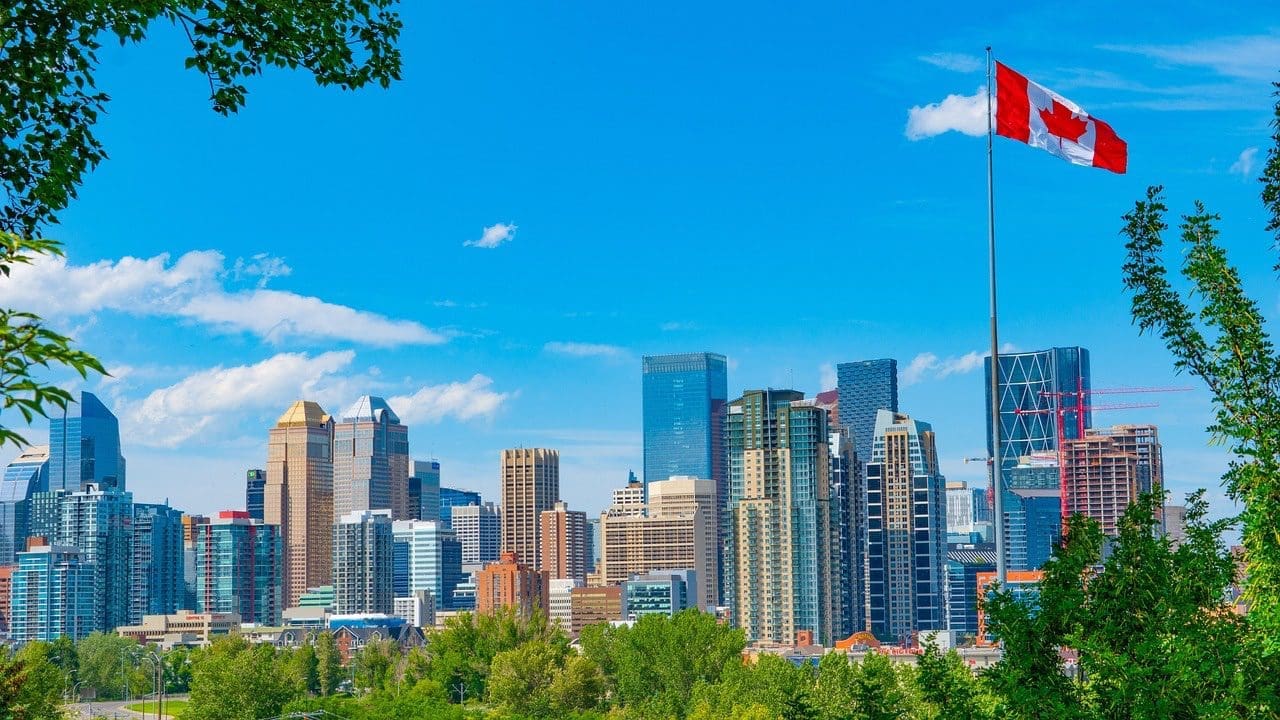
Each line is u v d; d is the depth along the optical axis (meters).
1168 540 43.03
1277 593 40.62
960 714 45.72
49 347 23.98
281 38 36.41
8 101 33.34
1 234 24.80
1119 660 39.78
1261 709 39.22
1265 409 41.59
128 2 33.47
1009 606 43.44
